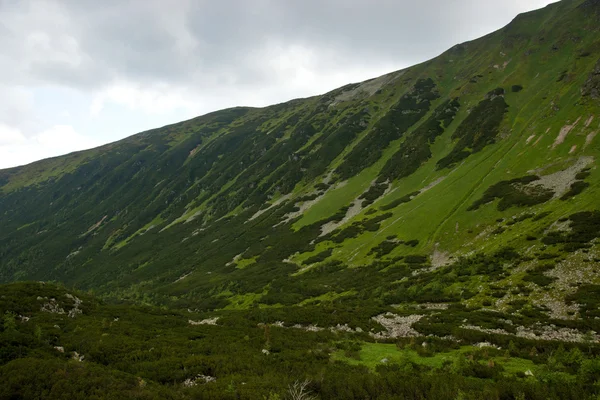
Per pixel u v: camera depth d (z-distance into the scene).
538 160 84.38
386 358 25.66
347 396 18.73
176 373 23.28
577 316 33.03
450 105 158.12
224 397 18.77
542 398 15.95
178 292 100.38
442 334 33.12
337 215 117.88
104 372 20.92
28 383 18.38
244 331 37.88
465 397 16.52
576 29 154.62
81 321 35.31
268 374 22.88
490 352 25.77
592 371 18.36
